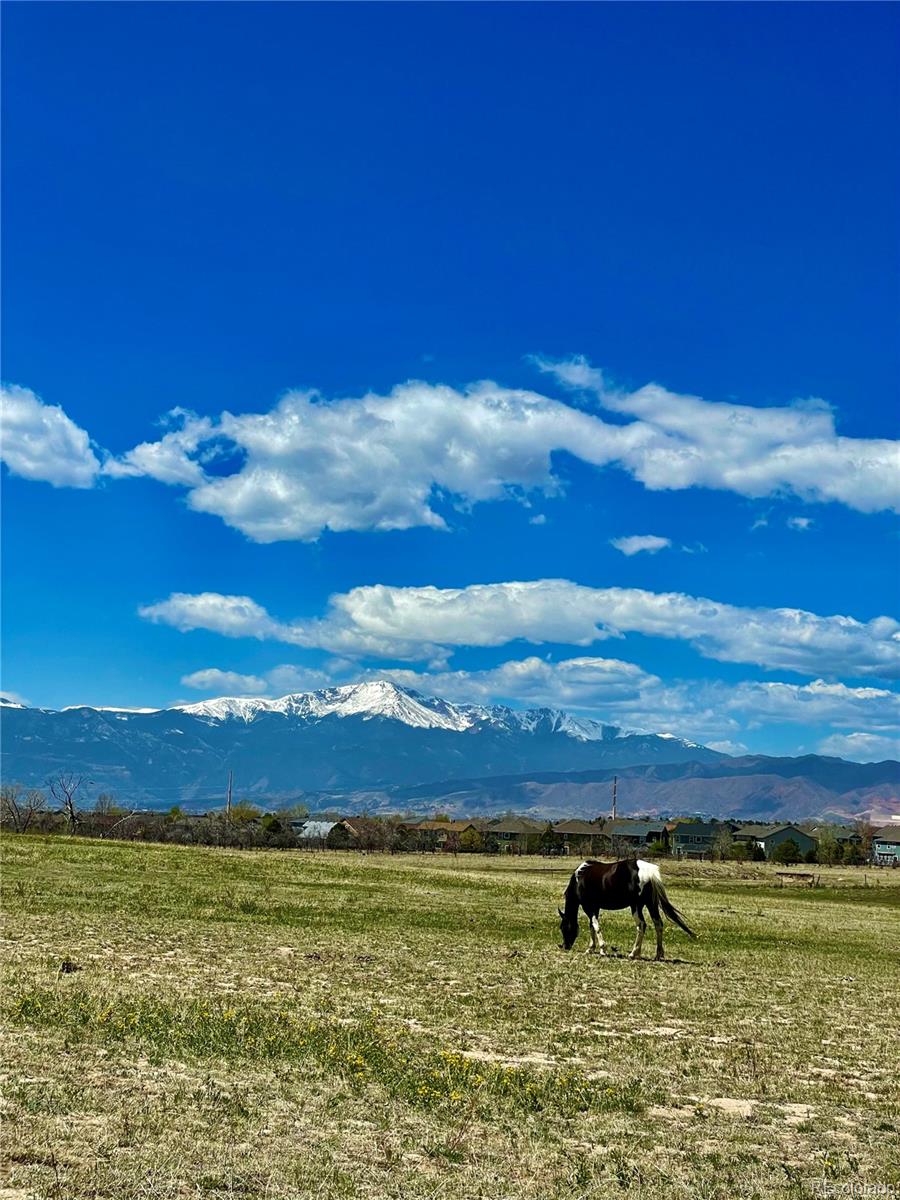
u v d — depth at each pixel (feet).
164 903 123.95
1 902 112.47
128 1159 35.24
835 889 314.96
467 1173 37.27
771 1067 56.49
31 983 66.08
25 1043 49.57
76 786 466.70
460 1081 48.44
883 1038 67.21
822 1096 50.83
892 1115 48.26
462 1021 64.23
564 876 301.63
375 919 125.70
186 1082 44.73
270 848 419.54
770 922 165.78
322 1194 33.99
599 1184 36.96
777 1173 39.47
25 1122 37.83
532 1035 61.36
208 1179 34.30
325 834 548.72
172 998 64.13
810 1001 81.61
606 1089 49.42
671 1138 42.91
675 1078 52.95
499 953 100.22
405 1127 41.65
